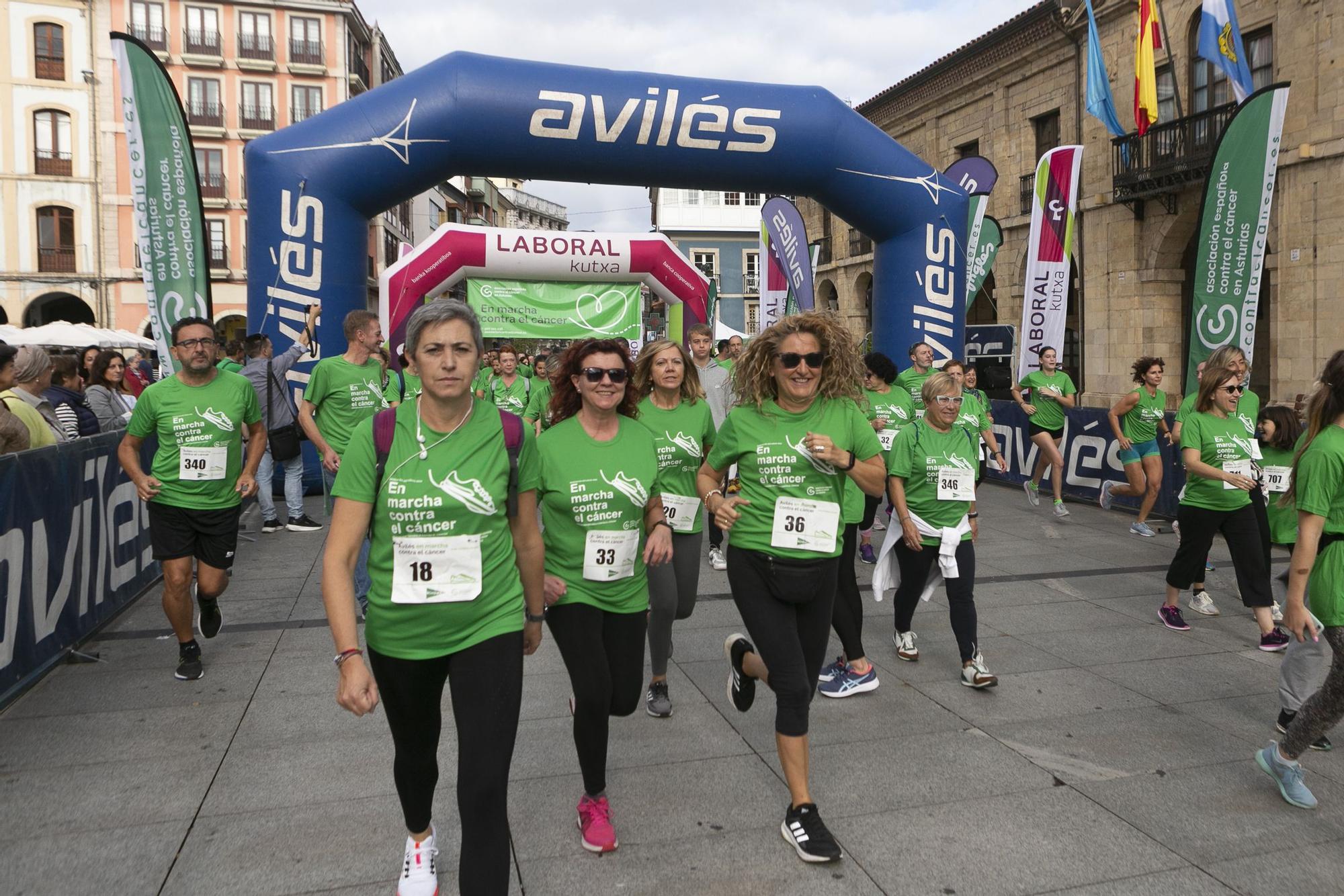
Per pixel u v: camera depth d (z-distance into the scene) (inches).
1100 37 738.2
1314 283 583.5
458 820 121.3
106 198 1427.2
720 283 1779.0
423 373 91.0
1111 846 115.3
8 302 1400.1
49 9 1392.7
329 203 371.6
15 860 111.7
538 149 367.2
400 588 92.1
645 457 124.2
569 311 504.1
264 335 330.0
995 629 213.5
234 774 135.7
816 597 125.0
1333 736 150.3
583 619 118.6
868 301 1171.9
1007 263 865.5
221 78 1519.4
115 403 348.5
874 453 125.1
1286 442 200.5
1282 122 341.4
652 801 127.8
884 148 394.3
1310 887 106.2
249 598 242.5
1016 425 462.9
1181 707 163.3
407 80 368.8
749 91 378.0
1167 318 708.0
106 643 203.8
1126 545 313.4
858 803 127.3
